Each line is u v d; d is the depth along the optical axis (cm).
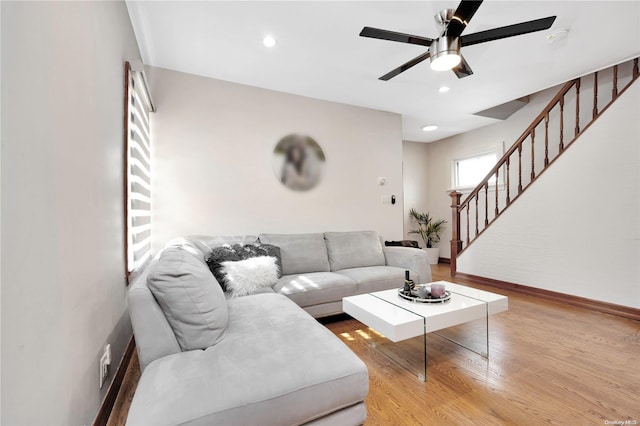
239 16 210
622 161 279
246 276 225
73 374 104
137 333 123
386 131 410
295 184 345
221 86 308
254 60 271
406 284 224
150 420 86
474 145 512
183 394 96
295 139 345
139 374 178
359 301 211
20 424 73
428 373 183
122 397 157
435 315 180
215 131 304
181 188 289
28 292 78
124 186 189
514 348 214
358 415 120
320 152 361
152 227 278
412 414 146
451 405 152
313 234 323
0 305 67
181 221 288
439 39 199
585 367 186
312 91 340
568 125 383
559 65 289
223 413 92
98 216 137
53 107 95
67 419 99
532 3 202
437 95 356
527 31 185
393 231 412
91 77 130
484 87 335
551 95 405
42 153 87
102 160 145
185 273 132
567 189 319
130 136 208
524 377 176
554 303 318
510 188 455
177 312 128
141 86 219
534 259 349
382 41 242
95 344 128
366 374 118
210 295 138
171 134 286
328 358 119
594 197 298
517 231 367
